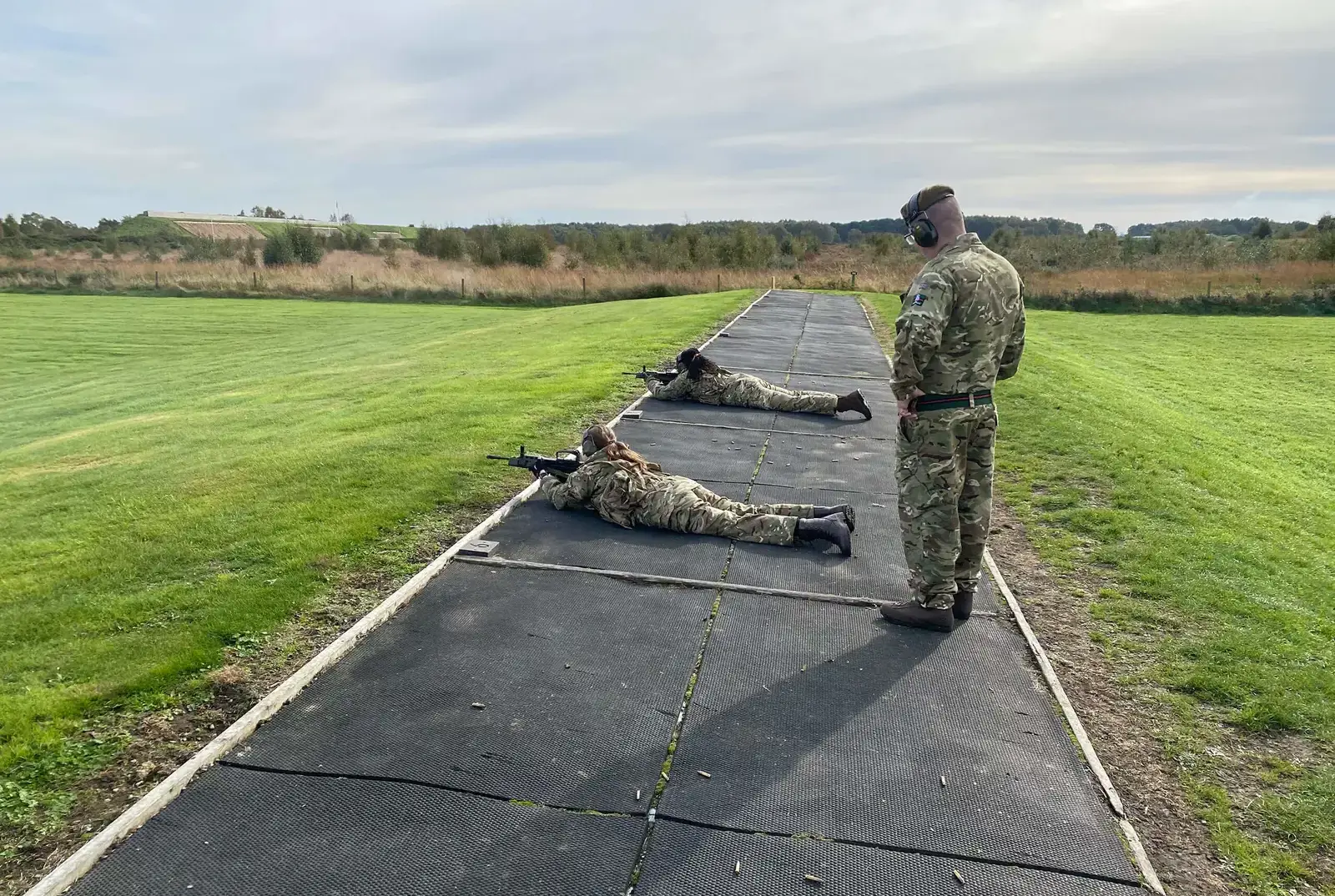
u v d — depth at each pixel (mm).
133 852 2812
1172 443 9562
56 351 22844
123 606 4758
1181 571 5418
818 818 3027
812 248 59625
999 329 4148
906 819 3037
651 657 4098
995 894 2711
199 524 6117
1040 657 4191
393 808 3027
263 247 58812
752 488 6895
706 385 9617
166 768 3332
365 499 6484
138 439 10398
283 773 3213
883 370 13016
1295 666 4234
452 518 6082
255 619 4504
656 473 5965
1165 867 2895
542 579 4938
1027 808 3123
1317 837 3045
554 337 19078
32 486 8109
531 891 2664
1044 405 10875
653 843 2879
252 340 24766
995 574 5203
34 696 3818
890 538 5738
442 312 31781
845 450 8000
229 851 2822
